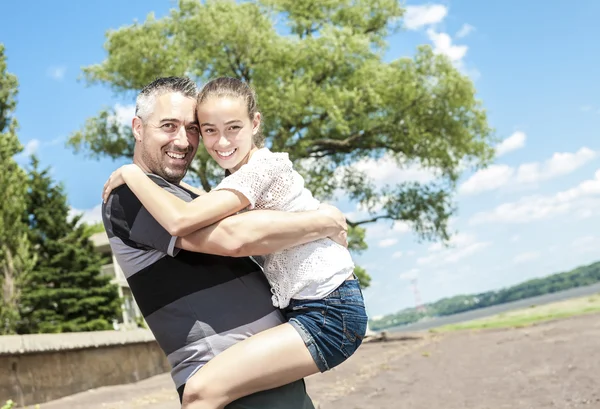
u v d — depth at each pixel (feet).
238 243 8.64
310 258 9.14
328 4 110.32
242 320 8.87
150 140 9.30
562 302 97.60
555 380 26.86
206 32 89.25
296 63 96.22
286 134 96.43
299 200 9.46
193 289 8.84
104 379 41.39
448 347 49.34
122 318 111.45
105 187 9.29
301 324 8.86
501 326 63.67
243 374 8.46
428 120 103.30
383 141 106.32
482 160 106.01
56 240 87.97
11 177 75.92
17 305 77.56
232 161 9.37
